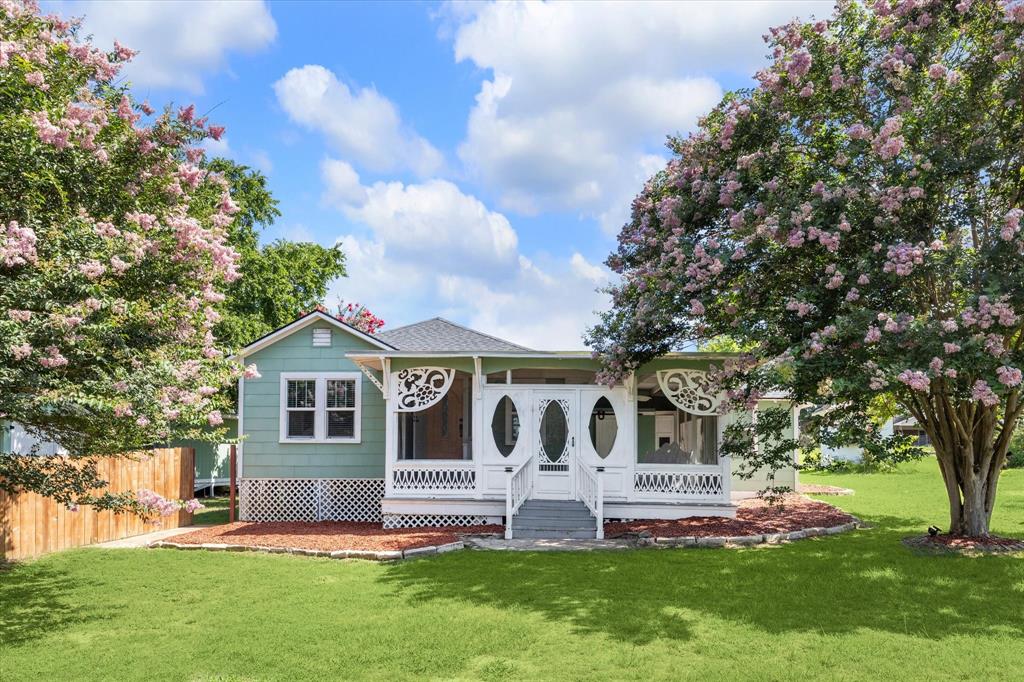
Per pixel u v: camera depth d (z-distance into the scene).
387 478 15.17
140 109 9.55
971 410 12.11
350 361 17.34
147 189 9.50
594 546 12.49
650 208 13.49
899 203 9.77
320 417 17.23
